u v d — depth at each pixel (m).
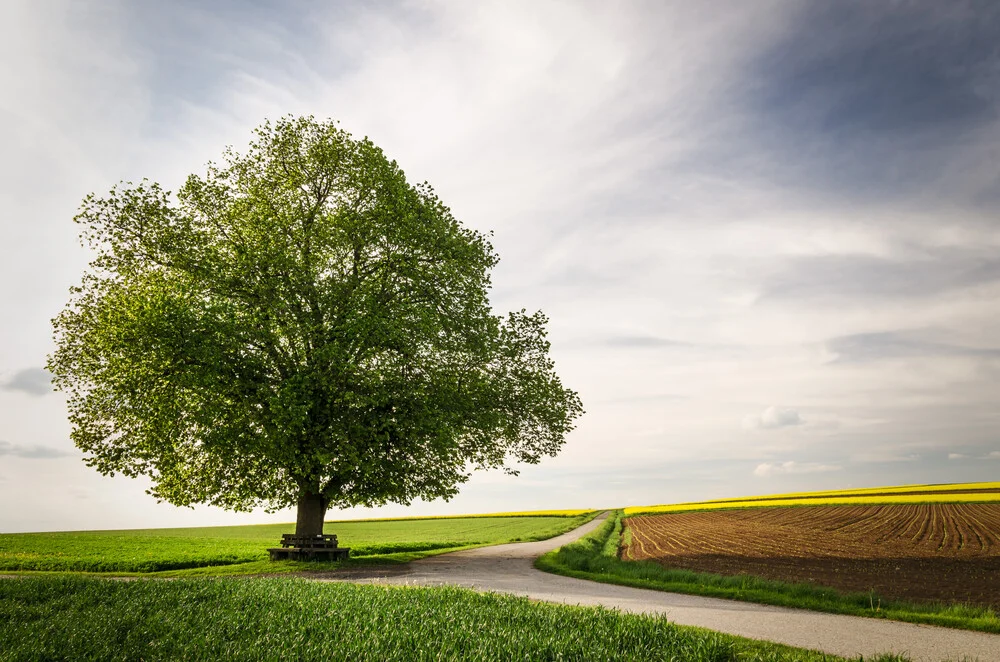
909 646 9.95
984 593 17.05
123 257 26.25
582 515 96.88
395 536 54.22
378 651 7.99
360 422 25.55
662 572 19.78
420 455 27.02
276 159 28.20
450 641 8.52
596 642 8.60
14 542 41.69
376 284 27.03
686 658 8.06
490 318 29.50
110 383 24.41
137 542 43.09
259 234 26.84
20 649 8.27
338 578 19.80
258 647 8.29
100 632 9.29
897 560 26.67
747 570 22.81
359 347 26.12
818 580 19.86
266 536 54.56
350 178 27.84
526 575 20.72
